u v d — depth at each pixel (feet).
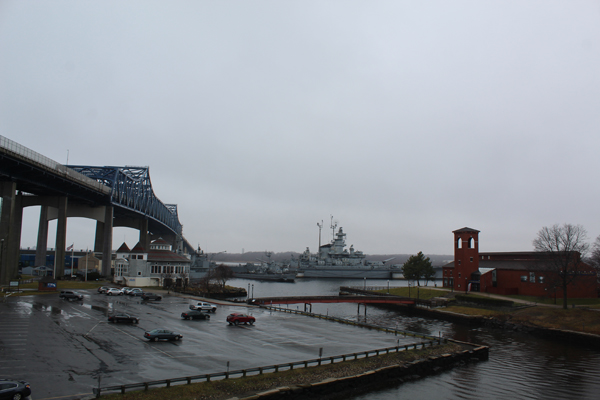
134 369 100.68
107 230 410.52
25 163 270.46
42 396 78.74
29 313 169.37
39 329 137.49
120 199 433.07
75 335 132.26
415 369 130.41
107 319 165.68
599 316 216.74
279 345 140.87
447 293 332.60
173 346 127.44
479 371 138.92
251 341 144.15
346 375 114.11
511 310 256.11
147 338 134.00
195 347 128.36
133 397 82.74
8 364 97.14
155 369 101.96
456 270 354.13
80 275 385.70
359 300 287.28
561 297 285.02
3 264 272.92
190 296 294.87
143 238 552.82
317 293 451.12
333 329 182.39
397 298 299.58
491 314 252.42
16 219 348.38
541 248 283.18
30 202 356.79
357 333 175.42
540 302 270.67
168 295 293.02
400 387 117.70
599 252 299.58
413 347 151.64
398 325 237.86
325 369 115.65
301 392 100.48
